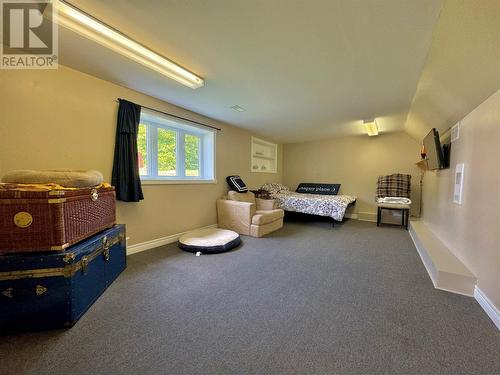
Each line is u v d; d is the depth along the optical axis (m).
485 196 1.72
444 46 1.60
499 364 1.12
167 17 1.45
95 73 2.28
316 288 1.93
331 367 1.11
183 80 2.28
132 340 1.29
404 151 4.87
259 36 1.64
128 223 2.72
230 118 3.91
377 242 3.37
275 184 5.67
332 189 5.59
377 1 1.29
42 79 2.02
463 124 2.24
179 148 3.60
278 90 2.64
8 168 1.87
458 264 2.09
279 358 1.17
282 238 3.57
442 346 1.25
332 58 1.93
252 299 1.75
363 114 3.58
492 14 1.11
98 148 2.42
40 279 1.36
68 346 1.24
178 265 2.42
